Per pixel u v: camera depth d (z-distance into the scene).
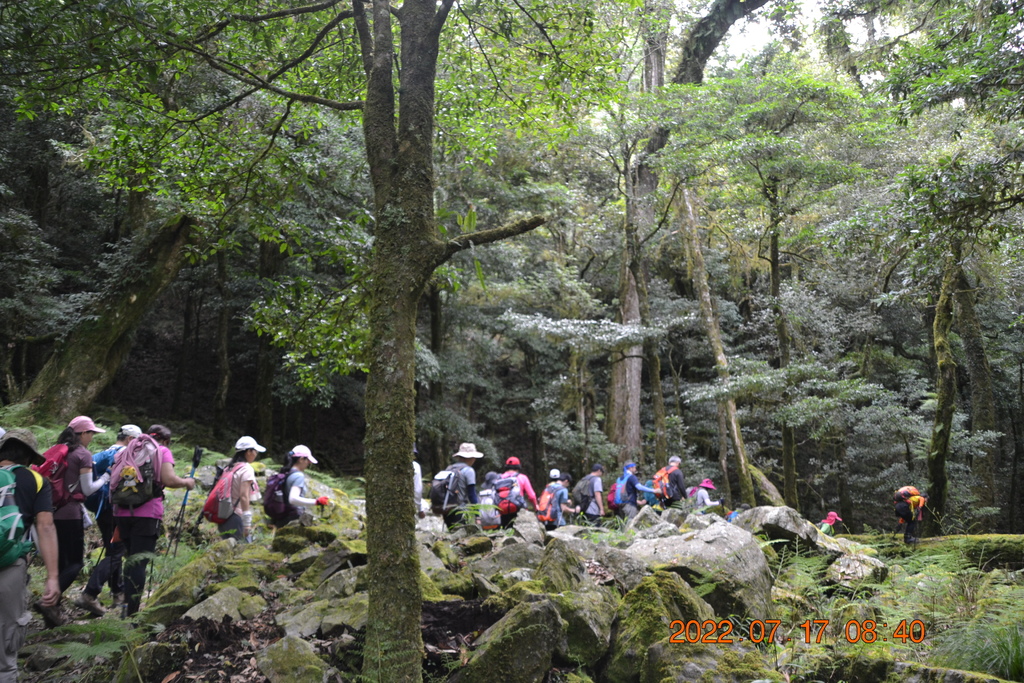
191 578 5.54
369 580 3.94
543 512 9.65
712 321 18.58
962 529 16.92
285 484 7.64
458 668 4.34
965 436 19.44
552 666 4.61
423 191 4.53
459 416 21.36
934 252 8.54
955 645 4.69
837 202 18.42
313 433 23.80
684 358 28.33
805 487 25.73
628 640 4.77
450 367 20.58
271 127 7.82
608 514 11.72
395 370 4.17
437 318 20.89
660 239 21.92
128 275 13.12
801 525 7.18
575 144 19.33
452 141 7.94
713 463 23.62
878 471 22.19
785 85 17.38
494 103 7.62
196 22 5.80
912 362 25.62
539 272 23.94
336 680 4.27
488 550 6.77
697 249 19.25
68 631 4.11
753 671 4.28
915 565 6.52
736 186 19.92
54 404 12.06
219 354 20.30
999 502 23.11
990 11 9.10
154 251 13.27
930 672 4.05
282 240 6.79
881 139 17.92
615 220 23.62
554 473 10.02
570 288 23.20
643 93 18.12
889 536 10.98
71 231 21.31
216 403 20.17
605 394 29.09
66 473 5.48
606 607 5.07
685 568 5.62
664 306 25.67
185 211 7.11
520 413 24.56
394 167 4.60
